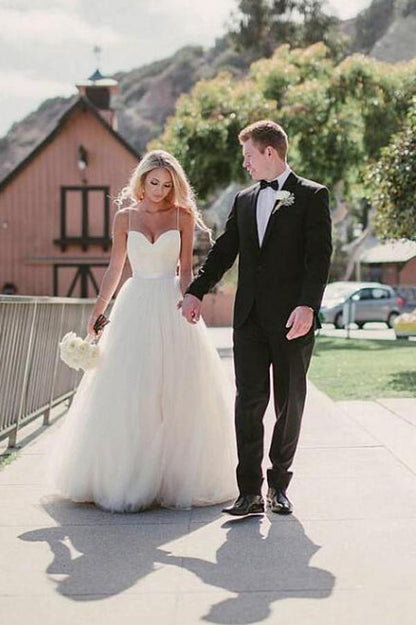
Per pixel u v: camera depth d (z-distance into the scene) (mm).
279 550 4074
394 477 5543
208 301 34688
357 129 28391
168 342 5020
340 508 4816
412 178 13406
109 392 4953
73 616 3291
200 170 28484
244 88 28719
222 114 28469
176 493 4906
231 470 5102
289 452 4801
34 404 7570
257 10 65562
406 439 6887
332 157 27906
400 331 22109
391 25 79438
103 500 4875
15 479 5656
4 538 4316
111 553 4062
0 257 35750
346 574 3734
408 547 4094
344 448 6531
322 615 3279
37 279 35750
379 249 52844
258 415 4785
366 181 14367
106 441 4891
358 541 4199
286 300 4680
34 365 7484
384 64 29578
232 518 4664
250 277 4754
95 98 41062
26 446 6926
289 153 28250
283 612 3312
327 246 4629
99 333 5324
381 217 14070
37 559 3977
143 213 5203
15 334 6688
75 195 35406
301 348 4707
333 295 29688
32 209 35531
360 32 80062
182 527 4496
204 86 28953
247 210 4801
